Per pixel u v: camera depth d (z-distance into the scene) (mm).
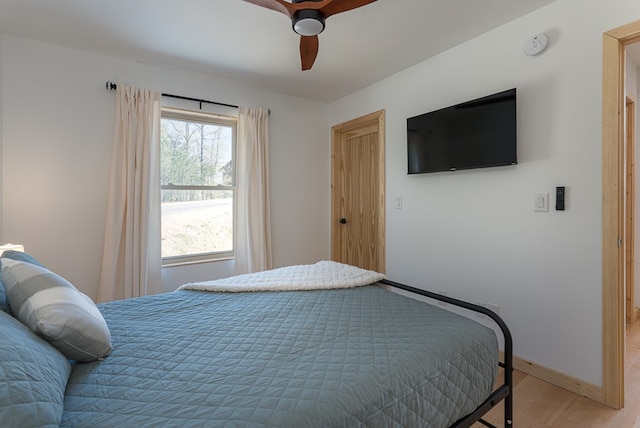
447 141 2475
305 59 2148
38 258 2400
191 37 2348
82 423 779
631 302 2871
